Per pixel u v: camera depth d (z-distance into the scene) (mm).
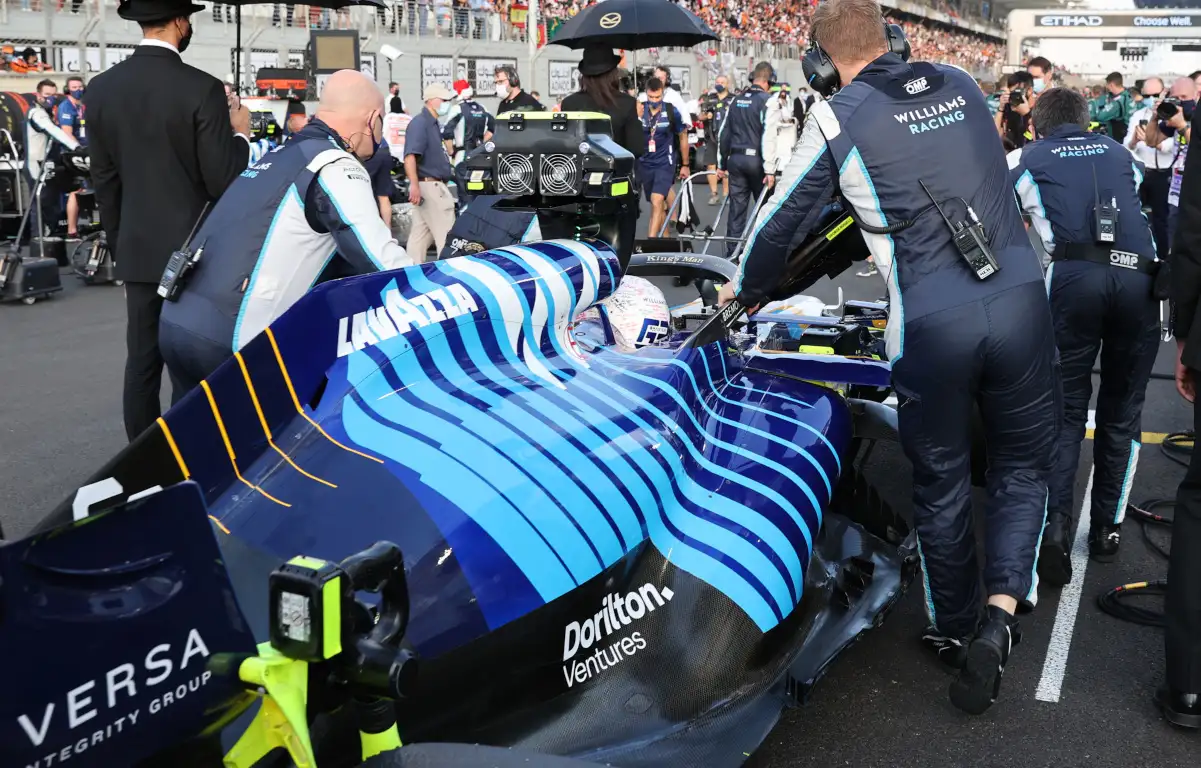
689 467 2699
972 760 2766
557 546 2104
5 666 1143
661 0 7828
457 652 1897
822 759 2760
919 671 3225
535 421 2336
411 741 1870
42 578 1172
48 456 5094
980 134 2816
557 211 3244
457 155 11141
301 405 2074
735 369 3471
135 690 1282
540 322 2633
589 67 7457
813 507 2830
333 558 1852
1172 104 8055
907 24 49969
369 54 20797
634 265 4500
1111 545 4027
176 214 3941
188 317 3111
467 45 23016
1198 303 2812
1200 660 2848
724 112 15000
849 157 2783
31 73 16688
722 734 2270
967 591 3041
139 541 1270
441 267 2482
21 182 11969
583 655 2156
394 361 2244
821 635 2809
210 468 1924
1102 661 3297
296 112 9805
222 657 1386
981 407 2961
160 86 3875
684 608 2379
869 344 4207
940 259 2779
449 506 2000
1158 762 2770
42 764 1198
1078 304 3779
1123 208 3732
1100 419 3975
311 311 2104
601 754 2098
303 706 1433
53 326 8078
